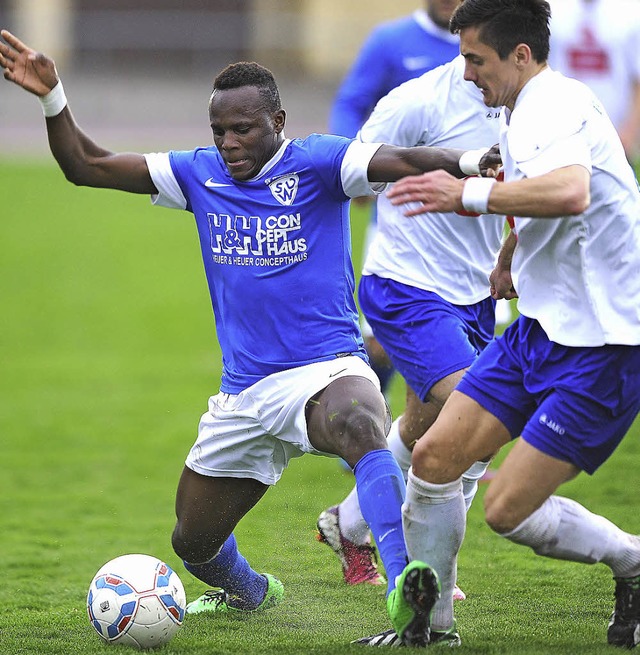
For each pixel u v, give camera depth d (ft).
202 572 57.16
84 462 98.58
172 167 55.16
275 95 53.31
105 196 278.05
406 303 63.10
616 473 89.20
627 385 46.32
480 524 76.18
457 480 48.75
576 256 45.88
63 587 65.16
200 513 55.42
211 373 132.57
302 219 53.42
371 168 52.75
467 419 48.19
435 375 61.00
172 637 52.19
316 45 382.63
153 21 363.15
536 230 46.65
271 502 82.02
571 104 44.75
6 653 51.13
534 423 46.60
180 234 234.99
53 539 76.43
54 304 171.53
